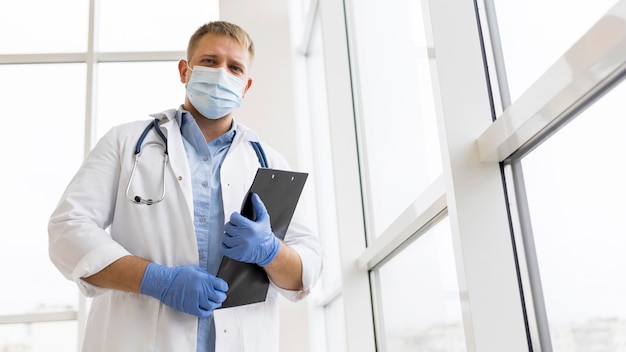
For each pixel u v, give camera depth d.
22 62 2.84
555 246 0.94
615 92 0.77
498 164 1.04
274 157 1.43
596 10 0.80
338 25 2.25
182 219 1.18
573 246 0.89
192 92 1.30
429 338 1.45
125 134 1.27
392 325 1.77
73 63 2.90
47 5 2.99
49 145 2.76
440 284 1.36
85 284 1.07
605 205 0.81
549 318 0.96
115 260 1.05
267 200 1.14
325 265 2.61
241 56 1.34
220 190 1.25
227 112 1.32
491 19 1.12
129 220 1.17
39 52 2.90
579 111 0.85
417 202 1.32
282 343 2.37
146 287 1.04
